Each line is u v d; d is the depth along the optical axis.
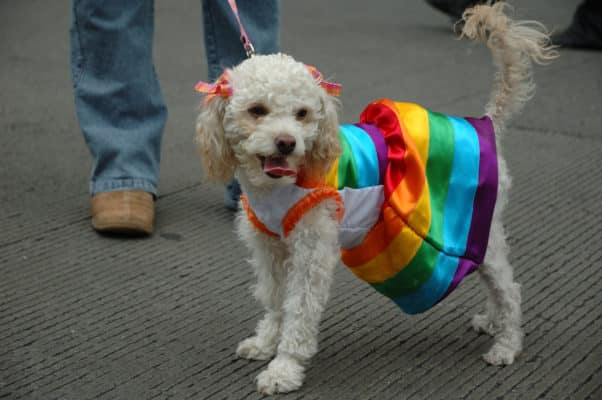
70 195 2.08
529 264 1.78
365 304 1.65
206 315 1.61
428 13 4.52
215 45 1.93
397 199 1.42
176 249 1.84
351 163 1.42
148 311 1.62
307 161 1.39
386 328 1.58
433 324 1.60
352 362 1.49
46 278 1.72
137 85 1.95
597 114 2.74
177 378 1.44
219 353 1.51
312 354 1.43
